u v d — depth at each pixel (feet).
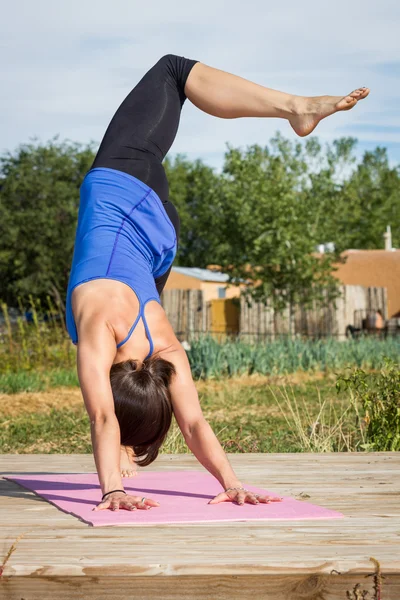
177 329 81.56
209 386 48.14
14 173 118.62
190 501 12.17
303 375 55.36
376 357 59.77
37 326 53.57
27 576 8.68
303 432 24.98
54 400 41.52
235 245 68.49
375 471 15.34
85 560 8.86
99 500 12.26
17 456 18.29
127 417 11.50
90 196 14.51
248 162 65.77
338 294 71.15
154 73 15.97
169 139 15.85
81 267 13.05
